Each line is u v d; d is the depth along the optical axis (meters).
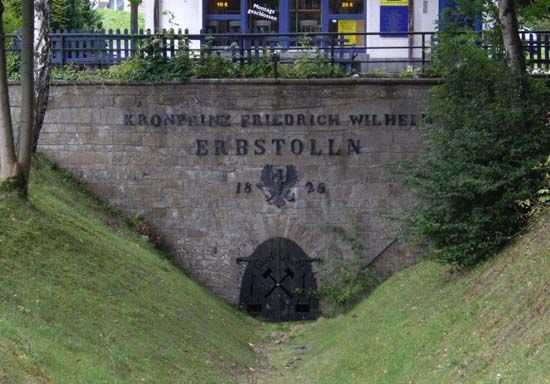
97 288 18.98
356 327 22.33
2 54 20.48
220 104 26.75
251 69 26.83
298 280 26.59
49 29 25.91
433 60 26.39
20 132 20.89
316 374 19.47
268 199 26.66
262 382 19.11
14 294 16.17
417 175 20.33
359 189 26.53
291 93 26.59
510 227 19.70
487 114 20.58
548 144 20.14
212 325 22.25
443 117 22.53
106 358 15.62
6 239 18.39
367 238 26.48
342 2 32.06
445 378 14.66
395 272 26.33
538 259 17.06
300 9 32.16
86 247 20.89
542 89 21.39
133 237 26.17
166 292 22.11
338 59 27.30
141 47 27.25
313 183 26.59
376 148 26.53
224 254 26.83
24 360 13.41
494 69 22.34
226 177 26.78
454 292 19.11
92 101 27.17
